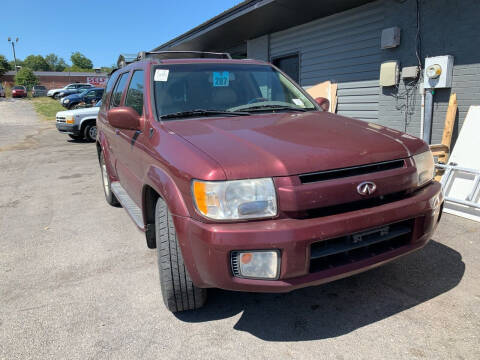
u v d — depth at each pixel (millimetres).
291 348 2236
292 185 1995
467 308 2527
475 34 5270
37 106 29719
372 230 2166
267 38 10117
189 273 2189
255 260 1980
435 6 5703
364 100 7492
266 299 2766
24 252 3750
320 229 1981
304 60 8969
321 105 3627
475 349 2156
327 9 7547
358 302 2670
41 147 11531
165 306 2705
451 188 4547
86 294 2910
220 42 11625
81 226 4445
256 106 3242
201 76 3326
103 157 5047
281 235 1935
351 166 2137
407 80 6309
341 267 2137
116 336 2396
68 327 2500
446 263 3146
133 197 3615
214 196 1977
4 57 74688
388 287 2838
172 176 2248
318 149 2197
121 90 4121
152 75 3236
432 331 2322
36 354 2256
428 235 2418
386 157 2268
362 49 7348
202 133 2488
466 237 3635
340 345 2242
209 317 2570
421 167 2426
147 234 2932
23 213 5039
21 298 2885
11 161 9219
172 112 2992
